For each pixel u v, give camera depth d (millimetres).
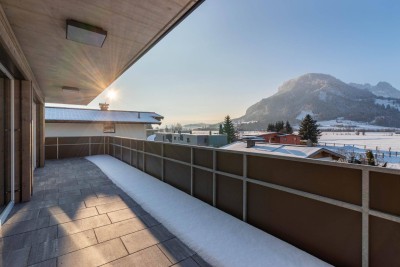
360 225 1995
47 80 5711
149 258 2289
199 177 4184
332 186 2205
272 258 2281
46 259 2264
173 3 2502
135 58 4172
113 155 10430
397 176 1776
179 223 3113
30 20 2779
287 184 2625
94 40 3264
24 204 3904
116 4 2494
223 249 2449
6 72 3615
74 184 5320
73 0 2393
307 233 2408
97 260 2252
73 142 10383
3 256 2309
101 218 3305
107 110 17641
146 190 4766
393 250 1791
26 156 4094
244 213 3178
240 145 16016
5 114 3869
